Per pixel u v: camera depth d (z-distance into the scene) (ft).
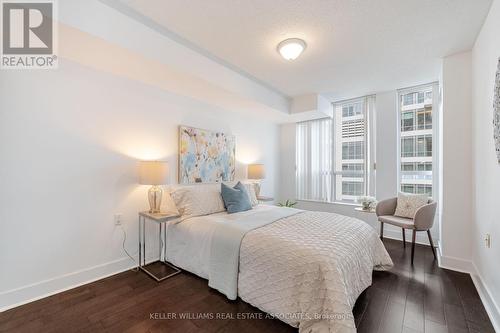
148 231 8.78
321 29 6.53
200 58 7.75
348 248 5.76
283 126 15.90
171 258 8.51
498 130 5.14
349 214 13.04
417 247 10.46
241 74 9.48
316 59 8.32
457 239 8.08
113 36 5.63
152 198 8.20
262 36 6.91
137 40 6.09
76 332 5.02
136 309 5.85
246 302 6.08
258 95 10.48
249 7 5.66
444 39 7.09
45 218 6.40
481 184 6.77
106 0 5.51
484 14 5.94
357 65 8.82
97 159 7.42
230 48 7.61
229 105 11.14
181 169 9.77
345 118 13.47
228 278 6.29
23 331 5.03
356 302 6.17
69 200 6.84
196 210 8.50
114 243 7.84
